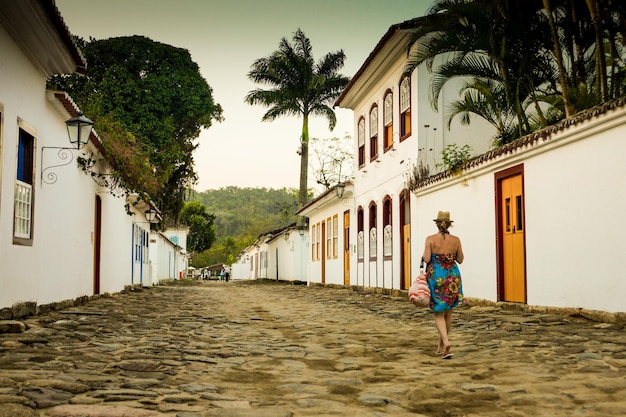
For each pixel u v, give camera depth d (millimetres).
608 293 9734
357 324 11641
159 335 9383
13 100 10062
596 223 10055
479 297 14445
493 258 13773
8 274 9859
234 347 8383
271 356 7676
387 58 20797
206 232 85938
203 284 42938
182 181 45781
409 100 19594
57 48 10914
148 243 32281
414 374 6477
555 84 15008
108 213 19469
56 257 12836
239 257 88688
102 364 6551
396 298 18672
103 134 17500
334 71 41250
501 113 16859
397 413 4852
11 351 7109
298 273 40125
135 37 41625
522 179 12508
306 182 40531
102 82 39594
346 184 26594
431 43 14250
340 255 28594
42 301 11844
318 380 6164
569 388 5492
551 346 7746
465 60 15227
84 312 12492
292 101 40344
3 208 9602
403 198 20375
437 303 7664
